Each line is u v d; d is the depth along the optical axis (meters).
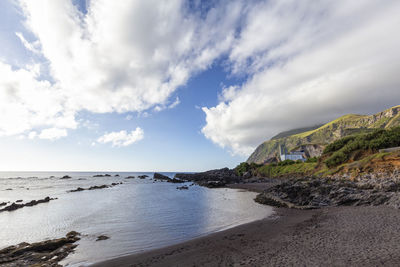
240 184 79.06
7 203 35.62
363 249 9.40
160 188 67.12
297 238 12.77
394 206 18.03
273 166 94.25
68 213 26.08
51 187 68.69
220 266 9.66
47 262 11.38
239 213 24.70
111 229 18.39
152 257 11.81
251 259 10.11
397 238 10.21
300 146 197.12
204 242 14.09
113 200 38.09
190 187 72.62
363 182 28.39
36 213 26.38
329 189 28.31
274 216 21.73
